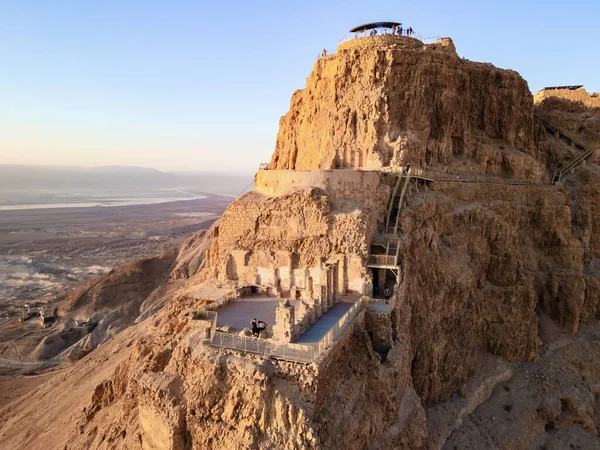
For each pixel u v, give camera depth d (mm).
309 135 41156
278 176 31828
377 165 34344
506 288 39656
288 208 28953
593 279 47062
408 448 23250
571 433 35000
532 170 47344
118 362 37969
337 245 27297
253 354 18266
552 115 60250
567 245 46750
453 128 41781
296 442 15945
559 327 44812
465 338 35344
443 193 37125
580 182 53219
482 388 34750
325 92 40656
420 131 37875
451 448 29141
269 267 29125
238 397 16969
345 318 21906
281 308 19438
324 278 24234
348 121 37281
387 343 24609
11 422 40469
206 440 17062
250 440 16141
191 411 17734
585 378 40656
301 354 18141
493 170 44500
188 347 19719
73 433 29781
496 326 38781
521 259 42531
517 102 48812
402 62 37625
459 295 34812
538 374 38344
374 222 28578
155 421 18703
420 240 31438
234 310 25375
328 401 18281
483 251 39156
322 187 30219
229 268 30500
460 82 42625
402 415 24047
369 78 37688
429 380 31094
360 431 19406
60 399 40188
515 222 43375
